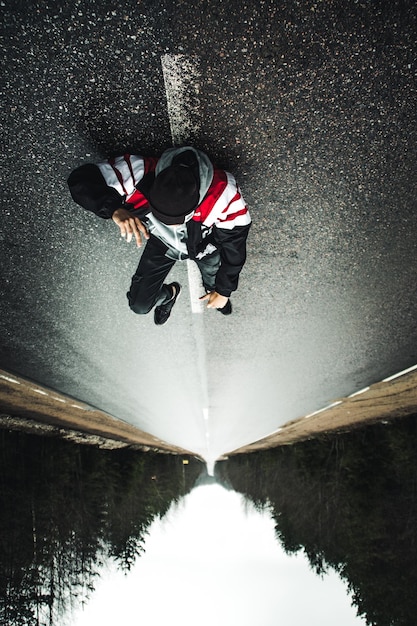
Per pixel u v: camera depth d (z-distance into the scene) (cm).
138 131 271
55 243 345
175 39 238
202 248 239
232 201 215
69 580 1180
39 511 1002
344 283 381
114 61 245
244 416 941
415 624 967
